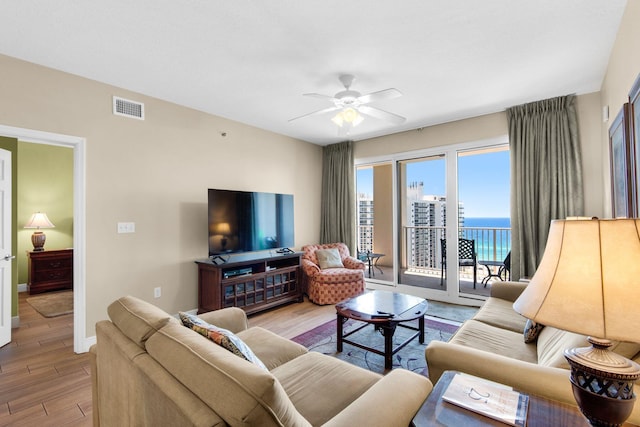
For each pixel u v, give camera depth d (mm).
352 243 5289
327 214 5547
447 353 1527
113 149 3123
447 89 3234
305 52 2518
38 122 2682
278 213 4484
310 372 1601
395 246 4965
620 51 2201
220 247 3746
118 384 1374
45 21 2113
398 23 2141
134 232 3266
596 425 895
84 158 2930
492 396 1188
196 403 916
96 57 2592
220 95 3395
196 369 993
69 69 2793
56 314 4000
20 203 5434
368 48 2455
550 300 897
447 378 1341
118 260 3146
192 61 2664
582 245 887
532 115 3609
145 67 2766
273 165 4766
